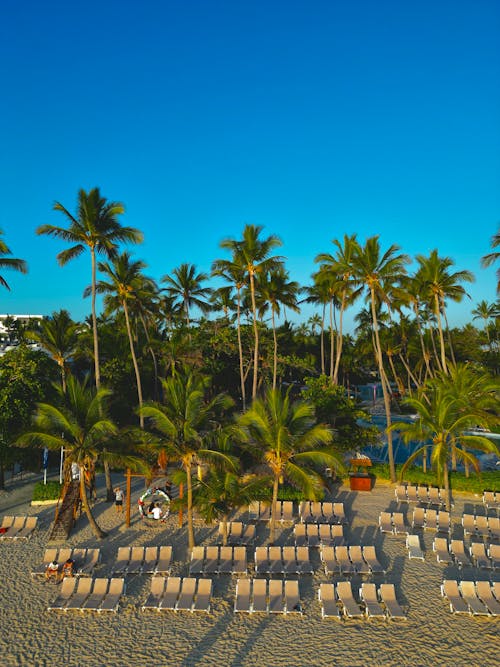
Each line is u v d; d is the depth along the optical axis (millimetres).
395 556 16797
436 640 11875
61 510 19656
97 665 10969
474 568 15945
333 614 12711
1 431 23297
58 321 30688
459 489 23969
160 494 21359
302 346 62156
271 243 30688
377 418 50000
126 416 34375
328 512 20172
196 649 11539
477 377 24578
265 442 16547
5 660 11125
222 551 15898
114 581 13836
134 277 28844
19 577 15203
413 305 38344
